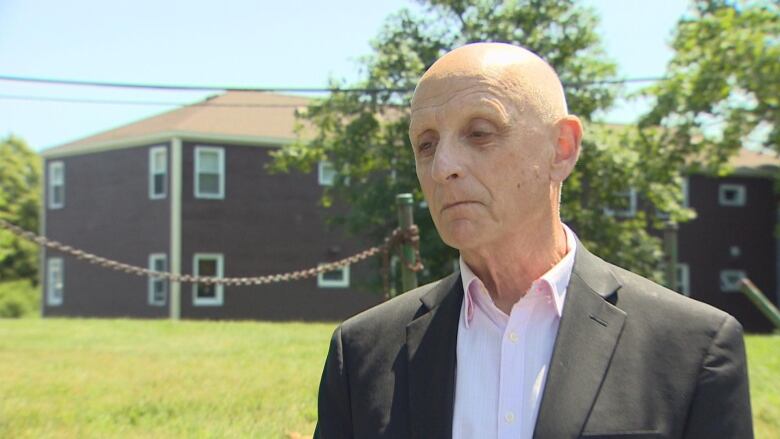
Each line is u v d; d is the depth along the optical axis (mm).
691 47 19141
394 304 2168
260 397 6285
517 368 1892
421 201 19469
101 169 28812
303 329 12648
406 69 18969
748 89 18078
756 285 31984
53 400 6211
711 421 1762
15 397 6305
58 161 30609
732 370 1802
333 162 20719
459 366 1961
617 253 20406
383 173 22391
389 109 20812
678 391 1782
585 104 19531
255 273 26859
